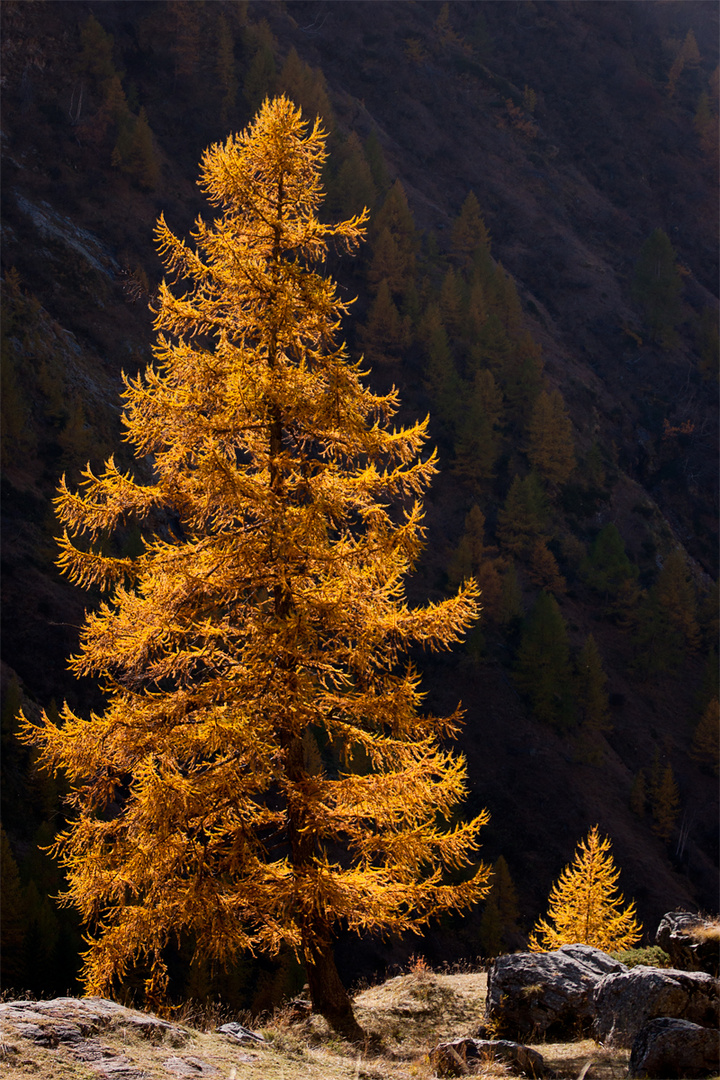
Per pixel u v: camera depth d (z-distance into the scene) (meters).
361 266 115.38
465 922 58.12
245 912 10.43
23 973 38.38
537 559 93.94
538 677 79.31
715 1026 8.86
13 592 63.72
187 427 10.94
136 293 93.56
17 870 41.28
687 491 119.00
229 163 11.48
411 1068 8.81
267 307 11.47
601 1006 9.73
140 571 10.74
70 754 9.99
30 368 78.62
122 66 122.56
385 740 11.00
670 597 91.06
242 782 9.96
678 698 90.56
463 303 112.25
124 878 10.16
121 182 106.38
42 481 72.56
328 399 11.05
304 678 10.53
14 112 105.88
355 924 10.67
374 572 11.05
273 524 10.73
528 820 72.75
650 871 71.19
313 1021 10.99
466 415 101.19
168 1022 7.49
